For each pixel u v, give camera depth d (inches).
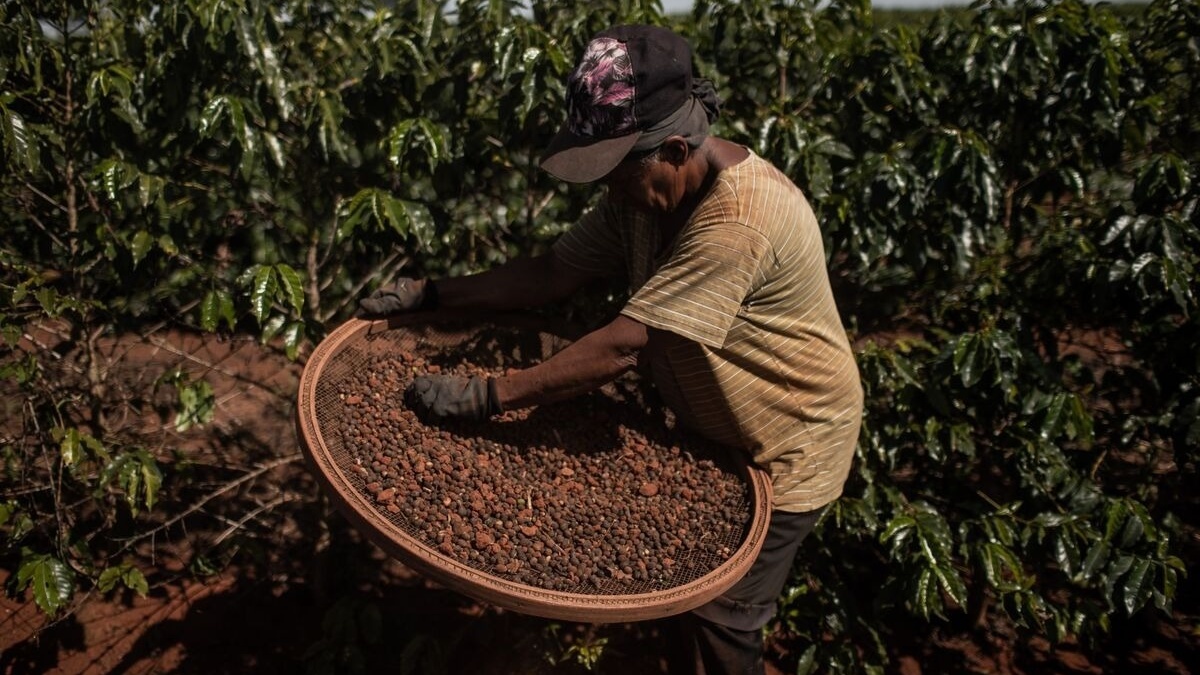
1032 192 111.2
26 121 90.1
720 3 101.9
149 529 119.5
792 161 93.8
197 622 113.9
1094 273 98.9
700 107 69.8
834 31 107.4
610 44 66.2
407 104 96.7
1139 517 98.9
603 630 114.7
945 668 115.6
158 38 93.2
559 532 73.3
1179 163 96.2
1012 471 104.2
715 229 69.1
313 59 99.0
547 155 68.6
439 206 100.3
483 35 95.7
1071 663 117.4
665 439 85.7
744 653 86.0
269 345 110.3
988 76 97.5
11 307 94.3
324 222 103.8
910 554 96.5
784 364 76.4
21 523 100.9
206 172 101.8
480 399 76.5
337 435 76.4
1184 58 110.7
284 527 123.0
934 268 107.0
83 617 113.0
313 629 114.0
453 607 118.3
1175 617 124.0
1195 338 101.8
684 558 72.6
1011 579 116.9
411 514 70.1
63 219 104.8
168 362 126.8
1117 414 111.9
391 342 88.8
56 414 99.9
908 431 102.7
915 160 97.7
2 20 89.0
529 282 88.1
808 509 83.3
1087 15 102.2
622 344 70.8
